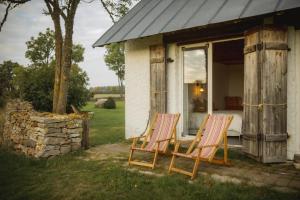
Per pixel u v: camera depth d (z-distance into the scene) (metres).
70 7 9.15
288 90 6.00
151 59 8.30
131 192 4.53
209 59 7.52
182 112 8.08
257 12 5.60
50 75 11.82
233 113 8.12
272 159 5.77
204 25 6.30
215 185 4.55
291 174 5.11
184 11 7.62
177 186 4.64
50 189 4.87
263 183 4.63
